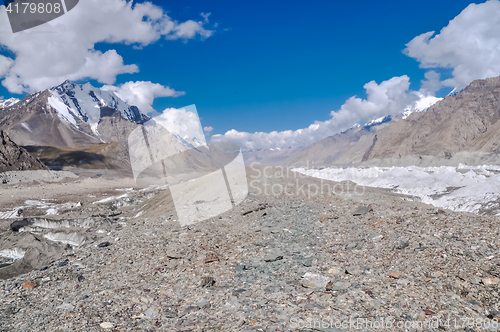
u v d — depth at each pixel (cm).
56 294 629
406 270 593
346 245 798
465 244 651
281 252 797
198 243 884
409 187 3089
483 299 471
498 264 549
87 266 795
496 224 743
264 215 1164
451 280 528
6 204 3036
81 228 1349
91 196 3888
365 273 610
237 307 521
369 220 992
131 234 1048
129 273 720
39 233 1353
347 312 472
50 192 4084
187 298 575
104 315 521
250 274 671
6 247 1178
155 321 496
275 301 532
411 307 468
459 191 2544
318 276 611
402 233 798
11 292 654
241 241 908
